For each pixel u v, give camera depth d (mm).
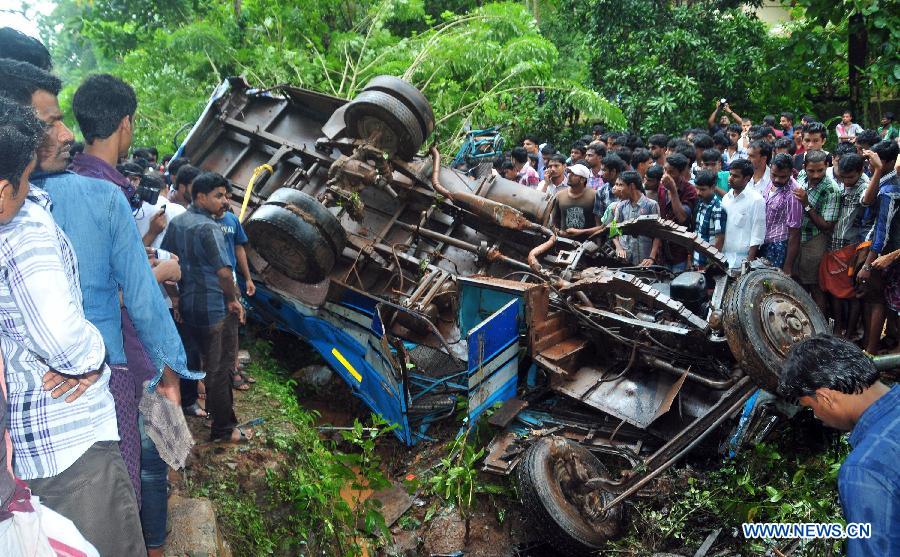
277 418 5137
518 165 9578
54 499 2270
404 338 6281
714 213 6590
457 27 12875
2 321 2146
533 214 6977
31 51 3283
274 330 7227
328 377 6715
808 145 7906
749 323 4246
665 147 8492
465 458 4996
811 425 4539
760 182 7070
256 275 6652
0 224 2105
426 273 6488
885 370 4355
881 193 5379
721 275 5605
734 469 4352
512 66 11797
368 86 6688
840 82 14617
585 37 15281
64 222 2529
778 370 4156
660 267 6141
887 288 5582
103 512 2328
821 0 12539
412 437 5871
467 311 5719
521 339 5391
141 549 2449
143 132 12070
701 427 4488
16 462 2244
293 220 5613
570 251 6492
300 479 4602
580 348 5398
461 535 4879
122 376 2711
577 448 4734
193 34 11406
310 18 12305
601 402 5074
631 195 6934
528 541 4766
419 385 5957
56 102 2654
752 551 3879
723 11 14953
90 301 2584
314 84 11812
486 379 5121
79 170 2832
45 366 2225
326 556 4512
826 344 2311
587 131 14578
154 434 2914
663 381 5086
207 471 4332
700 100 13773
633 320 5074
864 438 2121
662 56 14109
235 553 3885
